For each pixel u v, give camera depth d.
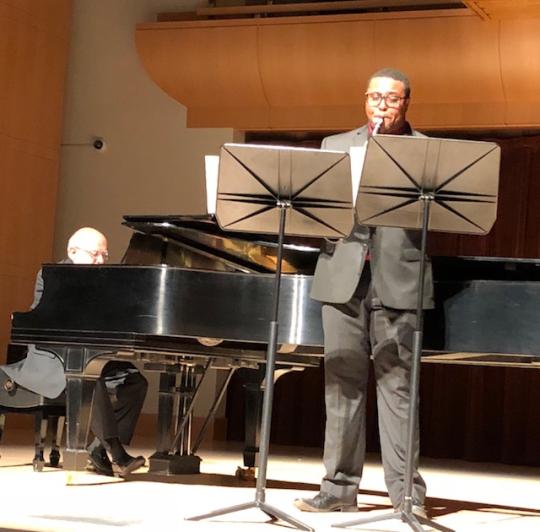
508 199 8.77
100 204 9.43
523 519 4.29
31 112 8.97
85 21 9.58
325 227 3.65
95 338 4.52
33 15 8.95
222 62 8.97
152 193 9.35
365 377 4.00
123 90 9.47
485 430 8.83
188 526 3.51
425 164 3.36
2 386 5.35
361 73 8.70
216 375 9.16
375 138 3.31
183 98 9.27
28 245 8.96
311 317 4.25
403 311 3.87
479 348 4.01
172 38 9.09
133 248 5.01
